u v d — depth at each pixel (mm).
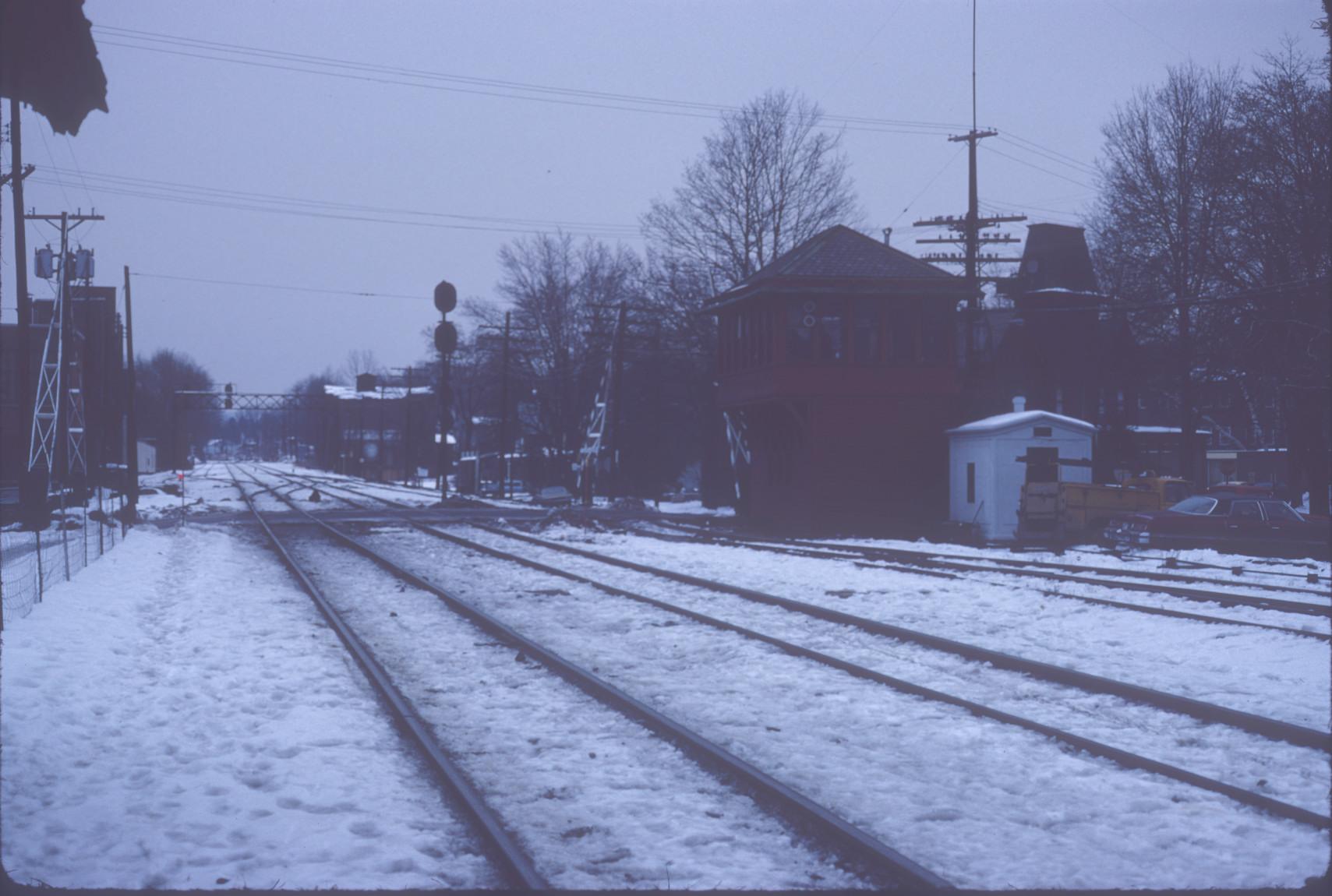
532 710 10664
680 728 9266
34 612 16281
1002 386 54812
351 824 7172
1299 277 37562
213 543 33250
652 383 67625
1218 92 45062
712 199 56125
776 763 8758
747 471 46000
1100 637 14680
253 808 7469
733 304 41250
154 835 6910
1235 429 66375
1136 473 48031
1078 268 58812
